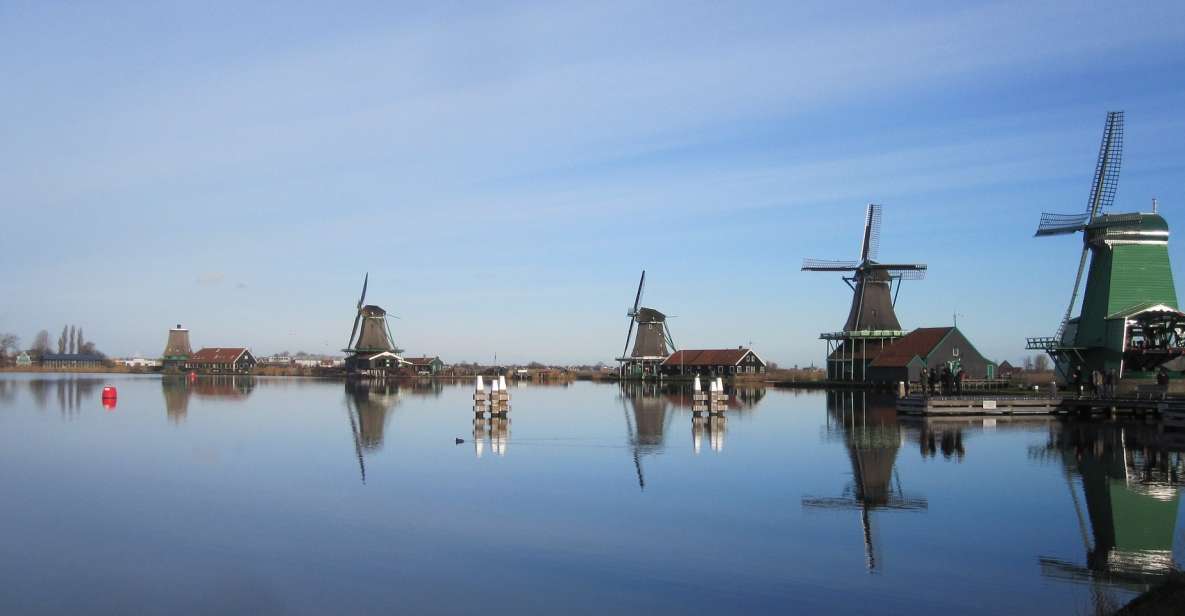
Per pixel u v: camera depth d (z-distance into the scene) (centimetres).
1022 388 6425
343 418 4853
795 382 9131
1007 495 2359
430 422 4572
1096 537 1908
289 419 4778
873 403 6059
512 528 2022
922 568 1692
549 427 4238
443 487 2530
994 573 1658
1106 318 5353
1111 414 4641
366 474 2761
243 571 1708
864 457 3072
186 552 1842
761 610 1473
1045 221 5862
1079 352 5556
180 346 15488
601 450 3306
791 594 1552
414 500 2341
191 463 3011
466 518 2125
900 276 8631
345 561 1769
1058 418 4538
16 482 2636
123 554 1827
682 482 2591
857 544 1864
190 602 1539
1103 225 5441
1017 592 1548
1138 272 5394
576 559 1772
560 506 2255
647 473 2756
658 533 1969
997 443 3434
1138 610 1360
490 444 3525
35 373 14312
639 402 6419
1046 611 1452
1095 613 1427
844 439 3622
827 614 1452
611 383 11156
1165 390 4675
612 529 2006
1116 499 2294
